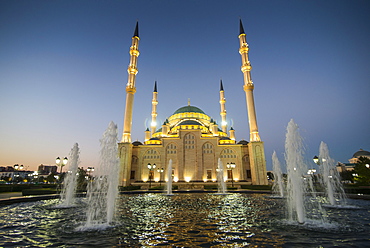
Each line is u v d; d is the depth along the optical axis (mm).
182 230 9984
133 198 26281
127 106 61656
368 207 17234
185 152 60656
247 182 54500
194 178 58281
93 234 9328
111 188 13539
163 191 38250
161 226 10797
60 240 8445
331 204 19109
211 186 48125
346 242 8039
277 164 37844
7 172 112000
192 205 19156
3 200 18141
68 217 13281
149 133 75625
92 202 20438
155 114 79875
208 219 12570
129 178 56781
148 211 15656
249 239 8500
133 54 66250
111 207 12953
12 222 11773
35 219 12625
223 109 78625
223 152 60406
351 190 26859
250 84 60188
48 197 23078
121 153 57406
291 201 15875
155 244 7941
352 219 12359
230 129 74250
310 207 17391
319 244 7828
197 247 7598
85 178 42031
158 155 60781
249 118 59125
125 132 60125
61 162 26500
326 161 21438
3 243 8031
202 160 59781
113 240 8445
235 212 15133
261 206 18391
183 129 62188
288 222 11617
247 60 62594
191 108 80125
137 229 10195
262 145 55719
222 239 8531
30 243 8055
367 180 36656
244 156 59875
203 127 69375
